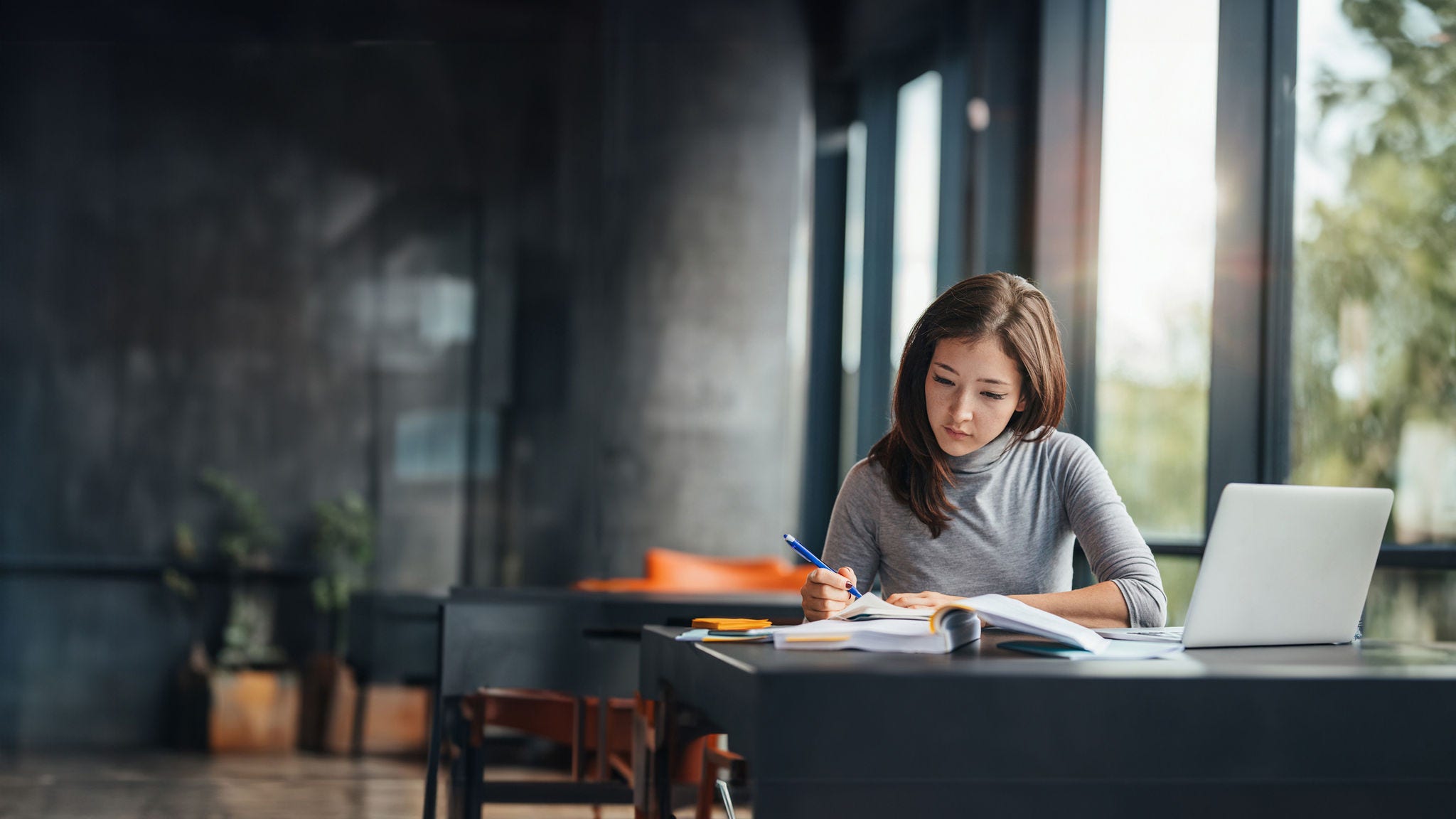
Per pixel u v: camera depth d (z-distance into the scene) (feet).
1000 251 15.33
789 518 18.78
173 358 19.39
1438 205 10.20
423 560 19.39
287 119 19.79
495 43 19.76
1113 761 3.84
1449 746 4.00
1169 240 13.21
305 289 19.66
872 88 18.93
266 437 19.44
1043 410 6.15
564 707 10.78
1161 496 13.23
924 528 6.44
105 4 19.48
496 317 19.65
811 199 19.06
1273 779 3.91
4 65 19.30
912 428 6.35
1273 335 11.74
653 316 18.97
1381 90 10.79
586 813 13.42
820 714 3.75
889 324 18.47
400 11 19.81
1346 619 5.35
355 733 18.40
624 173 19.20
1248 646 5.09
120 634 18.89
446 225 19.77
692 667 4.79
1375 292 10.72
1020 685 3.82
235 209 19.63
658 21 19.22
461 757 9.83
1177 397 13.03
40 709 18.72
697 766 9.78
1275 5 11.84
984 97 15.40
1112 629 5.38
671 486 18.78
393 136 19.84
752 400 18.80
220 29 19.74
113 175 19.44
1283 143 11.76
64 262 19.27
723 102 19.02
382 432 19.54
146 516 19.19
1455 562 9.58
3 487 18.97
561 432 19.29
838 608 5.38
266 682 18.39
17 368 19.08
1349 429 10.92
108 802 14.24
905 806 3.76
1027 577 6.35
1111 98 14.33
